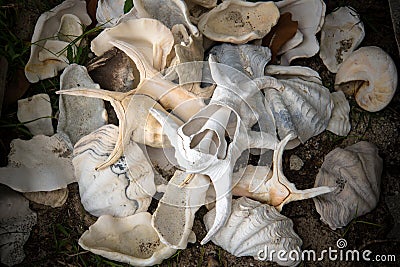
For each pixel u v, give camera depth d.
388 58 0.63
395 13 0.60
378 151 0.66
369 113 0.66
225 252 0.62
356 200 0.63
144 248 0.60
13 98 0.64
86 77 0.63
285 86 0.61
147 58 0.61
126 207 0.60
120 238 0.60
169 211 0.59
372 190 0.63
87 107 0.63
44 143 0.62
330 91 0.67
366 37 0.68
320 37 0.67
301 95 0.62
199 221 0.63
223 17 0.62
